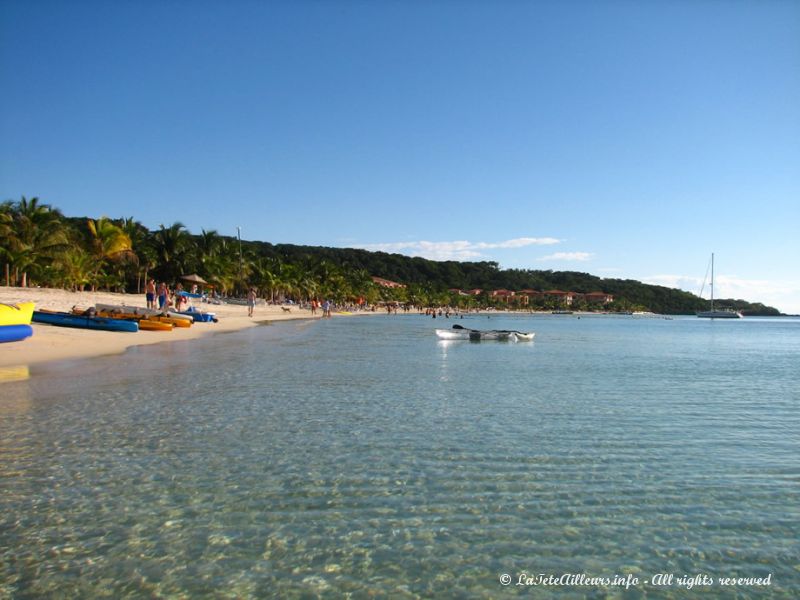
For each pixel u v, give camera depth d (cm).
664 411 1269
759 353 3372
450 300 19575
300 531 608
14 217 5447
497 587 510
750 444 971
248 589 499
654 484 762
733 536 614
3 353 2020
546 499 705
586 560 559
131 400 1266
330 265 13412
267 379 1650
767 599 500
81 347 2306
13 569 525
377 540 591
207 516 640
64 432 975
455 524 631
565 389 1596
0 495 689
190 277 7000
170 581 509
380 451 895
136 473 772
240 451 882
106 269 7381
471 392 1503
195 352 2370
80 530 602
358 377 1756
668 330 8050
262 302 9656
